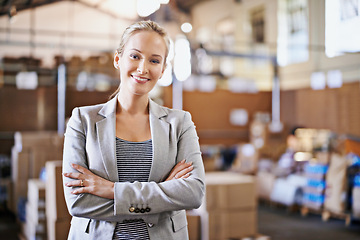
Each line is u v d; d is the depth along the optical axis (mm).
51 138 4832
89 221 1257
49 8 7113
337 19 6539
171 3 8859
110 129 1302
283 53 9312
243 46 10492
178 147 1396
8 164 6230
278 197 5910
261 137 7934
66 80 7125
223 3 11047
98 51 7328
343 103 7629
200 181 1322
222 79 9320
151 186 1238
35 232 3426
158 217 1254
